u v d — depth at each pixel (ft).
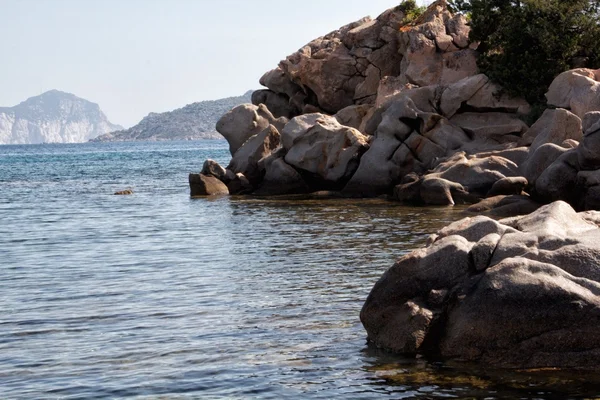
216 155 413.18
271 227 95.61
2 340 46.19
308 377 38.14
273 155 143.33
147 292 58.59
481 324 38.78
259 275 63.93
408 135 130.11
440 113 136.46
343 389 36.35
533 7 142.10
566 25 139.74
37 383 38.40
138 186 180.14
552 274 38.50
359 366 39.37
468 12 163.53
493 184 108.17
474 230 43.42
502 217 96.43
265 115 169.48
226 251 77.77
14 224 108.37
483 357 38.99
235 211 116.47
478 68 148.97
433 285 41.39
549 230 41.39
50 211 126.11
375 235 84.48
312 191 140.15
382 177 127.65
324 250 75.82
